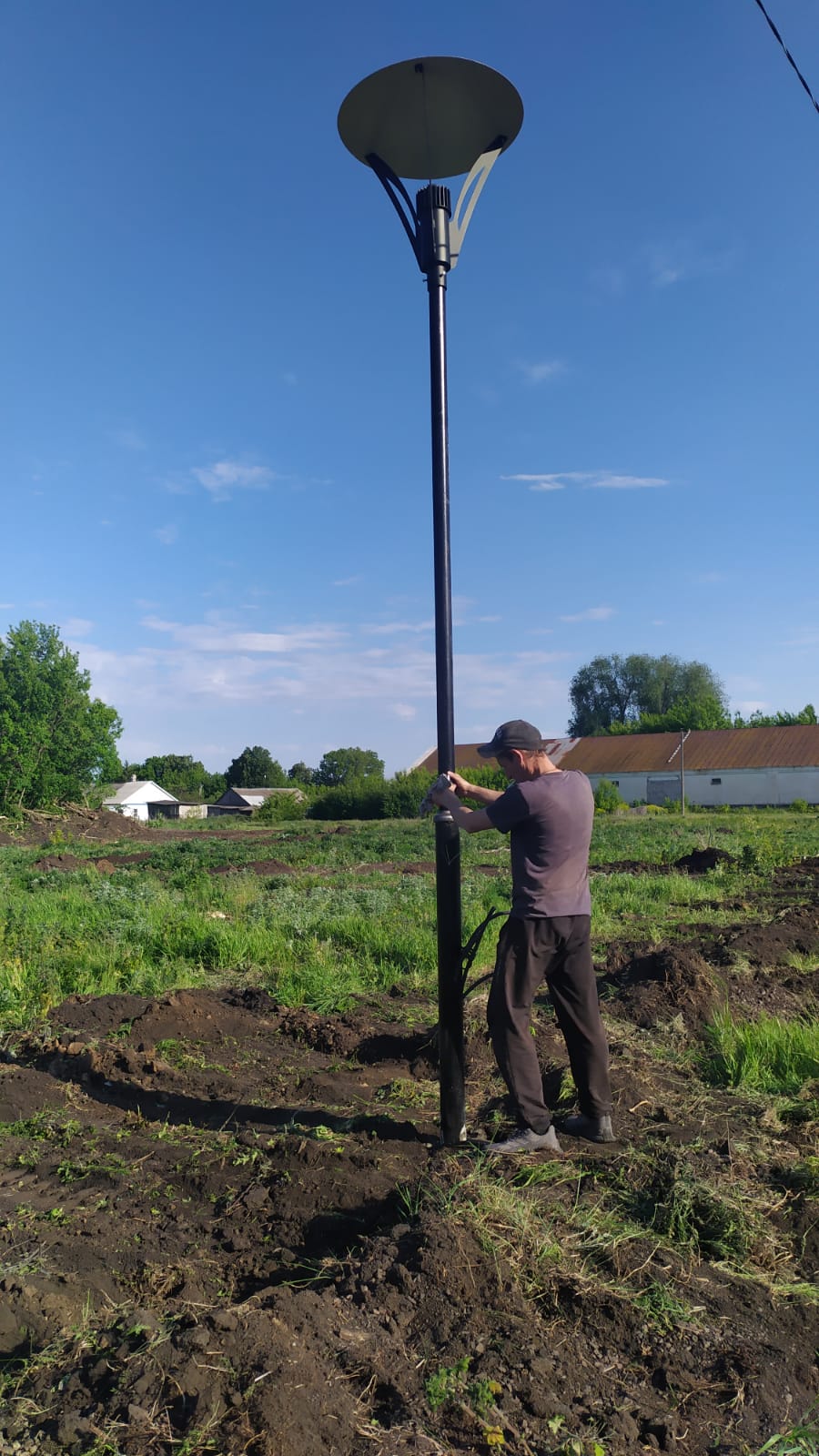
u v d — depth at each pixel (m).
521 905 4.15
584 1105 4.35
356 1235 3.57
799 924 10.39
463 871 16.70
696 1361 2.89
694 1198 3.69
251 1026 6.52
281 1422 2.46
